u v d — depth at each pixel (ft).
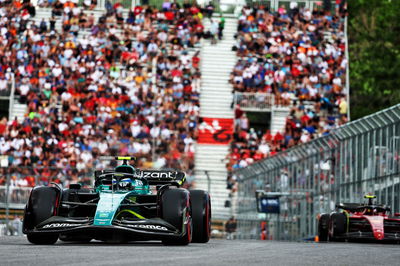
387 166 221.66
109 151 411.54
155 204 109.50
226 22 480.64
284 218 317.01
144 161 409.28
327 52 463.42
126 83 440.45
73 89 435.12
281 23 475.31
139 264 66.03
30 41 451.12
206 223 125.08
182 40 466.70
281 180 314.55
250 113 455.22
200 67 463.01
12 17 459.73
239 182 365.20
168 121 426.51
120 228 101.86
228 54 467.93
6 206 302.25
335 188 263.70
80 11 467.93
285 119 445.78
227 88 456.45
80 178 323.98
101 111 426.51
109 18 468.75
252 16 476.95
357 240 217.56
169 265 65.67
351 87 603.26
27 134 410.72
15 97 435.12
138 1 476.54
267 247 116.06
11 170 397.39
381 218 198.90
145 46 458.50
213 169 418.31
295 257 83.92
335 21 478.59
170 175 129.29
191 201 125.70
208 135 429.38
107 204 105.70
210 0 481.46
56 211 108.58
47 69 442.50
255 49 466.29
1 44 449.48
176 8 476.13
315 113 442.09
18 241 123.95
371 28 634.84
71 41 453.17
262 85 452.35
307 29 473.67
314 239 280.10
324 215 213.05
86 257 74.74
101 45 455.22
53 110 422.82
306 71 456.86
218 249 101.55
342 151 258.78
